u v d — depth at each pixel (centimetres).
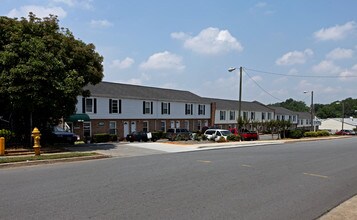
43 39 1803
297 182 1014
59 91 1734
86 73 2067
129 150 1978
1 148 1542
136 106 4409
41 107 1822
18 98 1631
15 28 1755
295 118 8662
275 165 1374
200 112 5572
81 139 3669
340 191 907
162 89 5347
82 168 1209
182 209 678
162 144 2558
